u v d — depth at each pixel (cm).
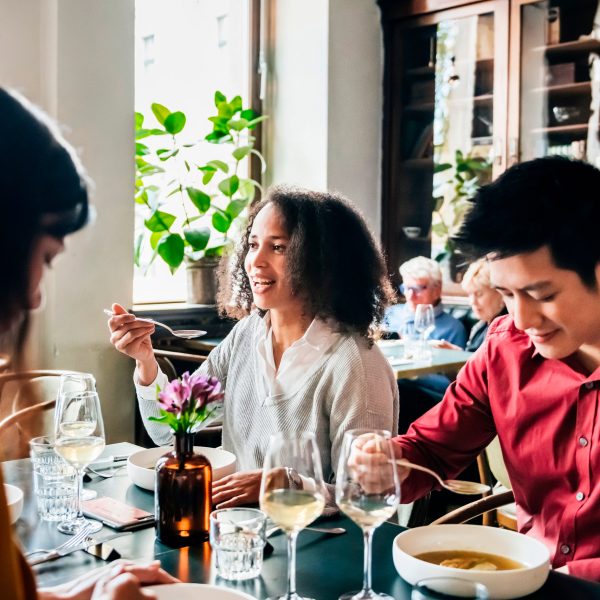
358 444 113
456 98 470
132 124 368
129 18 364
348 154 480
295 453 116
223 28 467
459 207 472
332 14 464
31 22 344
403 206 497
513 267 134
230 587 119
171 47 441
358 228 189
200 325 411
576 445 152
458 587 105
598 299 134
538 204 130
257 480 157
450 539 132
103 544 133
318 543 136
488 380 166
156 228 405
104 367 362
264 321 199
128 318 196
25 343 83
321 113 469
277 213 189
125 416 369
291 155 486
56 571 125
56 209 81
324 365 181
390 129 492
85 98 352
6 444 234
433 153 482
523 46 441
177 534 136
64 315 347
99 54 356
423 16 476
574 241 129
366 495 111
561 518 154
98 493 163
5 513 80
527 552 127
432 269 429
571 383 153
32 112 81
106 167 360
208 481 138
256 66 485
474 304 404
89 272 355
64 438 148
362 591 113
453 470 173
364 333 185
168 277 435
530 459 159
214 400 138
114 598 102
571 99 428
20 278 80
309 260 183
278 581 121
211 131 461
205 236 411
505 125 450
